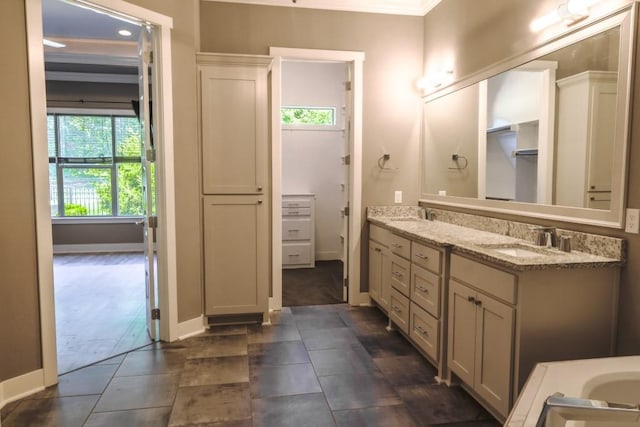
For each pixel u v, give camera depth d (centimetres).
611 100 205
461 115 345
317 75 634
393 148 418
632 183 195
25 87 239
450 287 254
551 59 246
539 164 255
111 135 732
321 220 643
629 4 194
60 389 253
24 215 242
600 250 208
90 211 738
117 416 225
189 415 226
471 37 332
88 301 439
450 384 258
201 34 377
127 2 285
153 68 312
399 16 409
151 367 283
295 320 377
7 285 238
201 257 352
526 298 191
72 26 459
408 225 345
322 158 637
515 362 195
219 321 366
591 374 143
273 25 387
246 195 355
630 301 196
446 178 370
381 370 279
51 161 719
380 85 411
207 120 344
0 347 236
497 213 296
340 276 540
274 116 390
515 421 114
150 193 320
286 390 252
